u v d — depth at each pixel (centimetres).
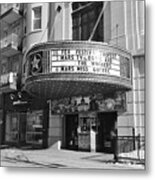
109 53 641
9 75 1125
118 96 737
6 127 1148
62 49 636
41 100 1023
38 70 658
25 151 891
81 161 646
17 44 1117
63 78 630
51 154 800
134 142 645
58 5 926
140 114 671
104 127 816
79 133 889
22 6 1100
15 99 1126
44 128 995
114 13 750
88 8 855
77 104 890
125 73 662
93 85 689
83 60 628
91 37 824
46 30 959
